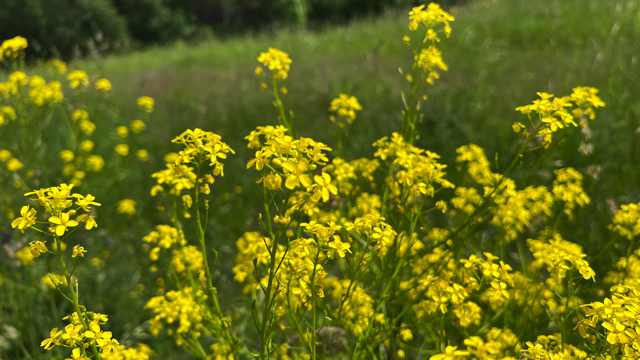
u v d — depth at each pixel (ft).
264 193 6.14
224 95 21.29
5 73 28.58
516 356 6.14
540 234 8.87
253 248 7.45
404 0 53.11
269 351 4.93
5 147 14.51
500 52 22.57
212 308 7.61
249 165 4.41
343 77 20.75
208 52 39.19
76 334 4.84
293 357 7.07
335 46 30.58
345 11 79.87
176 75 27.76
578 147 11.91
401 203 7.07
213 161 5.36
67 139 16.81
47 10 74.18
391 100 17.74
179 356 9.18
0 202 12.84
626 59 17.79
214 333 6.98
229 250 11.88
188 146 5.42
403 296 7.32
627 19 22.82
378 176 13.25
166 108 21.30
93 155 16.60
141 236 12.54
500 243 8.07
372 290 8.50
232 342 5.92
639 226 6.98
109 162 16.43
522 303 6.84
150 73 30.17
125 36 83.25
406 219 8.78
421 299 6.66
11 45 14.03
